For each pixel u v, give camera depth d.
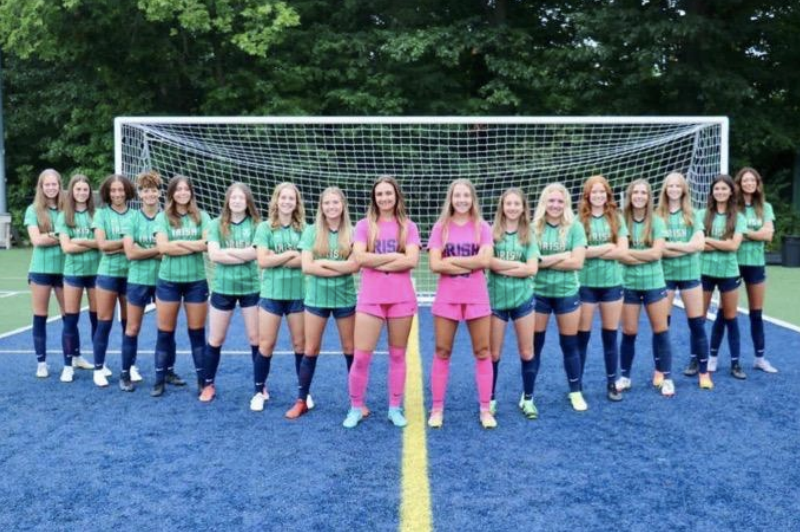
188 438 4.21
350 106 18.48
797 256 14.42
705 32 16.69
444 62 17.95
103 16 16.88
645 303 5.12
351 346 4.58
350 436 4.23
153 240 5.13
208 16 16.27
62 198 5.73
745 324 8.12
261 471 3.67
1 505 3.27
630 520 3.09
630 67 17.67
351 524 3.05
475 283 4.29
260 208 13.85
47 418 4.61
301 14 19.27
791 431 4.29
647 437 4.20
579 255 4.60
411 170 14.39
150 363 6.23
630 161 12.46
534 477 3.58
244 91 18.56
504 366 6.11
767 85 18.98
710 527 3.02
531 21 19.91
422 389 5.38
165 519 3.11
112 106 19.06
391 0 19.53
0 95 18.14
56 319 8.52
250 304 4.95
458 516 3.13
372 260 4.22
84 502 3.30
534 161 13.34
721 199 5.50
